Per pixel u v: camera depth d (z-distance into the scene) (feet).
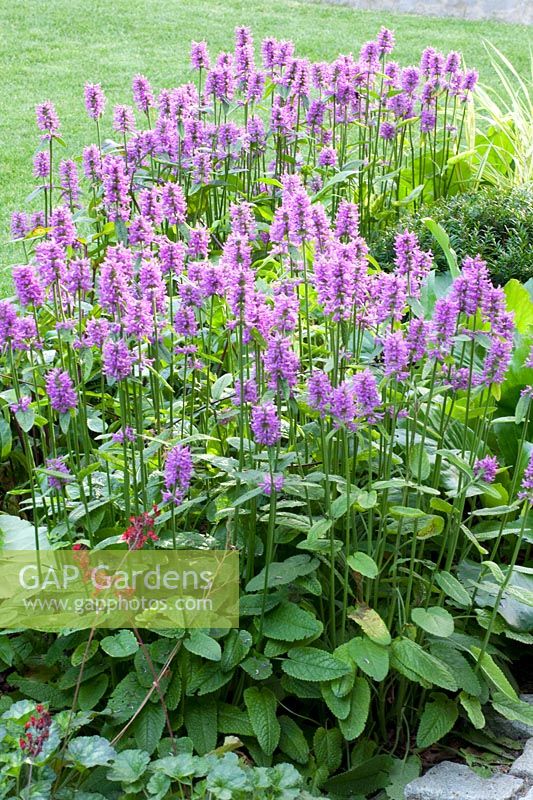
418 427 10.19
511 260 14.89
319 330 10.49
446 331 8.34
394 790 8.47
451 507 8.85
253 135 15.80
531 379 11.06
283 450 9.68
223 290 8.85
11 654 8.82
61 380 8.10
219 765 7.38
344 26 44.91
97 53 38.91
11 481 11.66
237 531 9.09
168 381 11.40
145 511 8.52
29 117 30.89
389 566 9.65
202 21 44.60
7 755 7.22
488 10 48.37
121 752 7.84
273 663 8.93
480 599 9.49
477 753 9.02
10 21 42.91
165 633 8.28
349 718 8.31
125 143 14.65
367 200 17.25
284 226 9.29
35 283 8.36
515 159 19.62
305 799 7.68
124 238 10.62
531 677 10.09
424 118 17.40
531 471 8.25
